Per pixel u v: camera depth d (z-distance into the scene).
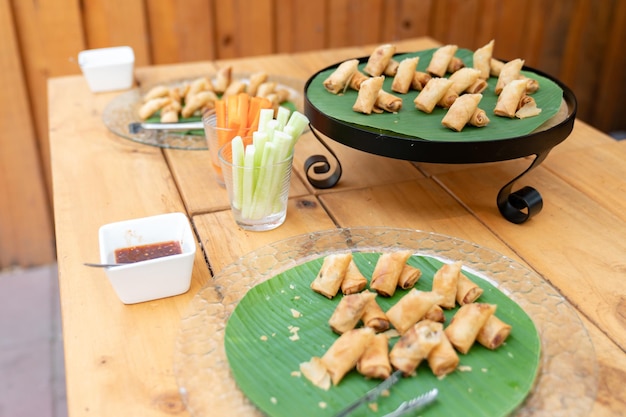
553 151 1.08
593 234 0.88
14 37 1.60
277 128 0.87
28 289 1.81
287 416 0.63
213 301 0.75
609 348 0.71
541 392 0.65
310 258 0.81
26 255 1.86
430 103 0.91
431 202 0.95
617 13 2.09
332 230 0.86
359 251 0.82
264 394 0.65
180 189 0.99
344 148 1.10
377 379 0.66
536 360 0.67
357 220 0.91
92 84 1.30
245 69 1.43
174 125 1.13
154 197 0.97
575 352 0.69
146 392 0.67
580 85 2.21
